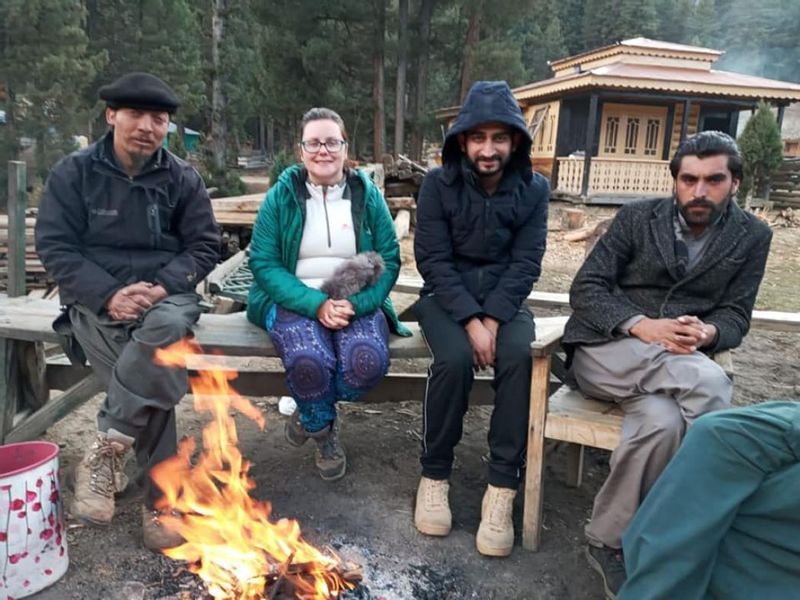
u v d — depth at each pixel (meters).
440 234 2.79
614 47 18.36
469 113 2.62
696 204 2.40
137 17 26.59
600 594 2.31
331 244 2.87
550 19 41.38
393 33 23.55
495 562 2.46
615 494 2.20
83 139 19.14
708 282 2.50
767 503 1.63
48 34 17.14
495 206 2.74
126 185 2.62
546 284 7.36
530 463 2.48
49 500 2.18
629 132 17.08
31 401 3.10
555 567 2.45
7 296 3.21
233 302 4.85
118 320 2.52
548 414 2.43
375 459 3.22
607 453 3.42
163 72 26.50
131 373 2.39
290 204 2.84
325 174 2.82
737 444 1.64
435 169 2.88
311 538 2.53
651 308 2.57
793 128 38.88
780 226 12.55
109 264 2.64
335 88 22.25
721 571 1.69
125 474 2.94
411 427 3.63
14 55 16.77
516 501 2.91
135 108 2.50
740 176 2.43
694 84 15.48
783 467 1.62
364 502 2.81
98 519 2.43
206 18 34.69
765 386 4.34
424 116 23.73
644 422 2.17
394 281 2.94
